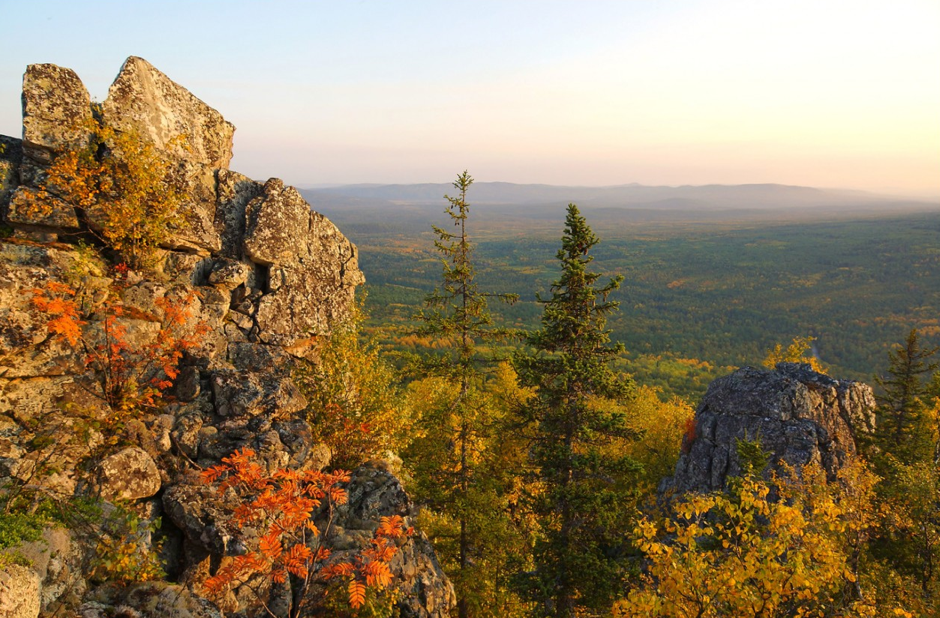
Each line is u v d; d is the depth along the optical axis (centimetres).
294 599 1181
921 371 3644
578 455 1783
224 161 1917
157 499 1166
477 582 1967
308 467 1379
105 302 1374
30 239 1397
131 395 1277
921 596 1767
